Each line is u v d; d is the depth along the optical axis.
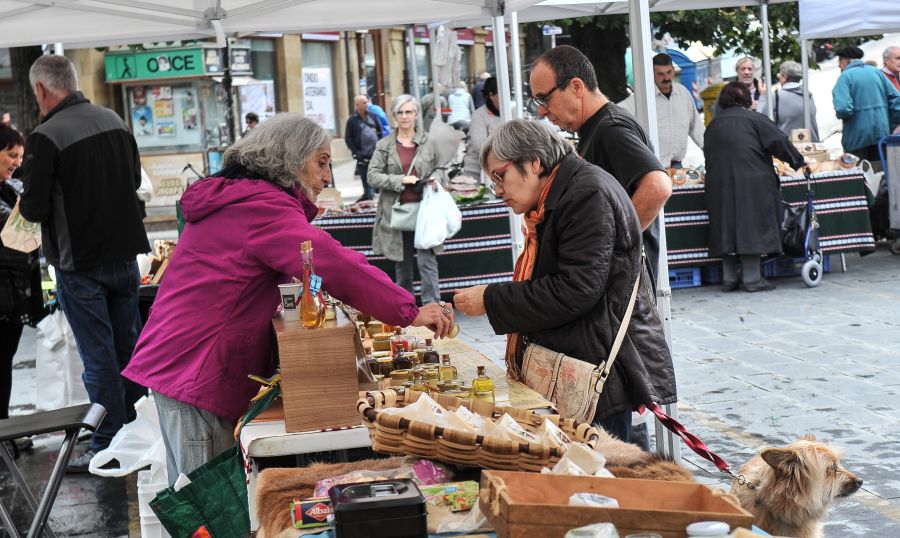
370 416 2.74
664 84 10.57
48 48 8.91
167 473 4.09
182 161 20.05
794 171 10.63
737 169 9.90
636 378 3.44
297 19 7.60
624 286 3.42
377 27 7.91
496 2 6.54
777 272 10.72
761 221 9.88
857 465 5.21
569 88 4.02
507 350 3.72
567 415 3.41
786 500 3.44
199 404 3.40
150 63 19.64
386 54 29.44
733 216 9.94
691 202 10.36
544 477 2.21
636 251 3.44
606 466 2.70
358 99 17.53
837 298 9.48
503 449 2.56
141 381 3.50
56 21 7.20
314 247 3.35
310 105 27.00
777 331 8.30
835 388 6.60
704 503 2.15
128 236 5.84
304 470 2.85
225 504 3.29
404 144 9.23
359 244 10.00
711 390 6.74
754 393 6.61
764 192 9.88
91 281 5.75
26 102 14.77
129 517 5.11
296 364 3.14
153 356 3.49
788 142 9.84
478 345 8.52
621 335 3.42
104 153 5.71
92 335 5.79
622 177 3.89
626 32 17.75
